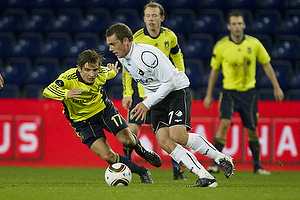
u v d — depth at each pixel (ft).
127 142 65.67
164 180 76.64
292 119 107.04
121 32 55.52
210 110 107.96
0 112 110.93
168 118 58.90
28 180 76.64
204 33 154.10
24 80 141.08
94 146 64.80
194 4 160.97
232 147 107.04
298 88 137.80
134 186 60.64
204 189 56.49
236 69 92.89
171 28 154.20
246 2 159.53
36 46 151.02
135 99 78.48
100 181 74.79
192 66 138.72
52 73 140.46
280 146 106.93
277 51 147.13
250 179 80.79
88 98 64.39
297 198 49.44
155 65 55.57
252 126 93.40
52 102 111.24
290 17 156.76
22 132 110.93
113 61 141.90
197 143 58.75
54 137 111.14
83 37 151.64
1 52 150.92
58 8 163.84
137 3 162.20
